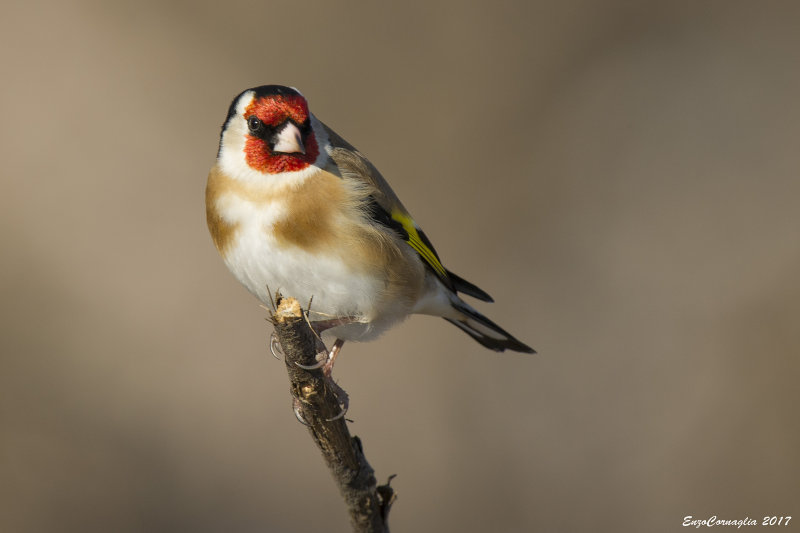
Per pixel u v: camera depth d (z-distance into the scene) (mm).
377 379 12086
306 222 6867
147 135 13078
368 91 13727
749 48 14406
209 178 7180
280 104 6840
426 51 13953
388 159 13367
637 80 14219
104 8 13703
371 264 7043
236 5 13891
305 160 6922
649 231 13141
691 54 14406
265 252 6922
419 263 7539
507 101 13789
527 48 14094
